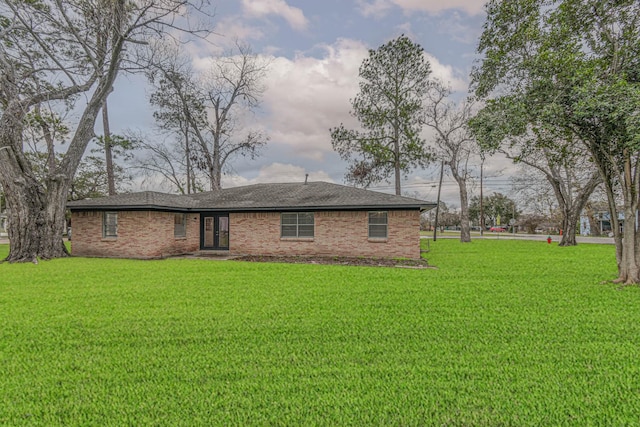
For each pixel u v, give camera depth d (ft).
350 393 10.20
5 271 34.76
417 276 30.89
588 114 24.48
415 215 46.88
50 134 50.42
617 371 11.56
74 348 13.87
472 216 220.84
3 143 44.65
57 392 10.39
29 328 16.29
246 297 22.70
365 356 12.96
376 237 48.52
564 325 16.52
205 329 16.14
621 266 28.09
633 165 28.25
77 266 38.58
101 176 107.14
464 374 11.41
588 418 8.91
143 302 21.40
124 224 49.42
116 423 8.86
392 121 84.94
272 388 10.54
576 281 28.32
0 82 44.55
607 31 28.66
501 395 10.03
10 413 9.27
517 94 28.60
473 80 42.78
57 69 47.52
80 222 51.49
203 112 90.84
